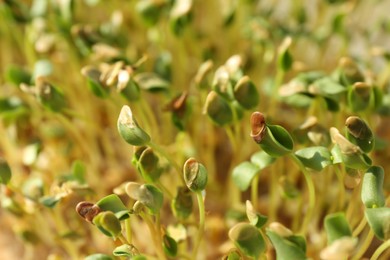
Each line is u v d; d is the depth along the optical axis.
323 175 0.22
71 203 0.23
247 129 0.23
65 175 0.20
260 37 0.24
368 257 0.21
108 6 0.27
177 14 0.23
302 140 0.20
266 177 0.24
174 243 0.18
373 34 0.26
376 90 0.20
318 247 0.21
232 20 0.25
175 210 0.19
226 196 0.24
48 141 0.25
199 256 0.22
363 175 0.19
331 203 0.22
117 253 0.17
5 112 0.23
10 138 0.24
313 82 0.21
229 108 0.20
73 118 0.25
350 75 0.20
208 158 0.24
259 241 0.17
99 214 0.17
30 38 0.25
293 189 0.21
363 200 0.17
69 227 0.23
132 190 0.18
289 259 0.17
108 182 0.24
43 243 0.23
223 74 0.20
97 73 0.21
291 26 0.25
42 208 0.22
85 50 0.23
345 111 0.21
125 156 0.25
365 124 0.18
